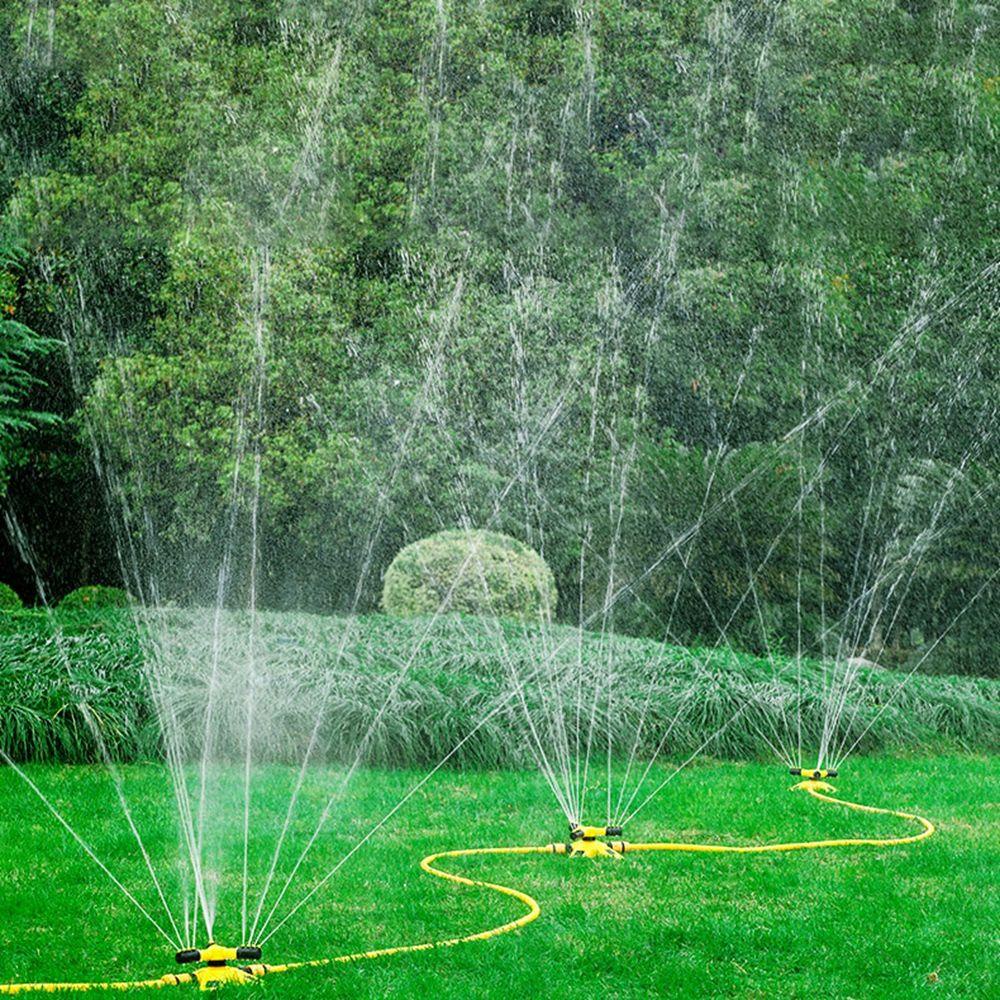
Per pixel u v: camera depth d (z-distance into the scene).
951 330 15.98
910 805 6.83
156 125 16.33
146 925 4.42
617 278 16.58
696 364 16.19
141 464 15.08
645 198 17.39
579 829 5.63
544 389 15.58
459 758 7.55
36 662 7.95
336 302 15.94
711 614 13.91
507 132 17.38
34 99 16.88
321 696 7.70
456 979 3.89
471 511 14.95
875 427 15.36
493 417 15.48
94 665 7.95
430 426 15.21
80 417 15.20
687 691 8.57
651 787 7.16
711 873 5.25
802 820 6.35
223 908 4.64
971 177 16.86
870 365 15.87
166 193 15.97
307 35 17.31
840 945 4.22
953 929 4.40
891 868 5.32
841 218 16.81
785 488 14.31
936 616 13.70
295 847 5.60
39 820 5.98
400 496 15.01
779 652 13.27
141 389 14.86
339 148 16.56
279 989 3.76
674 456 14.65
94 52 16.69
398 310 15.81
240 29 17.59
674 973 3.93
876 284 16.45
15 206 15.90
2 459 14.25
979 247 16.55
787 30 18.08
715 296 16.45
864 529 14.22
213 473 15.09
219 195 16.20
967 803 6.92
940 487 13.81
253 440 14.92
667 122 17.94
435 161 17.02
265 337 15.29
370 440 15.05
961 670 13.38
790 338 16.27
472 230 17.03
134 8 16.47
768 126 17.78
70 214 16.11
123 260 16.09
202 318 15.41
